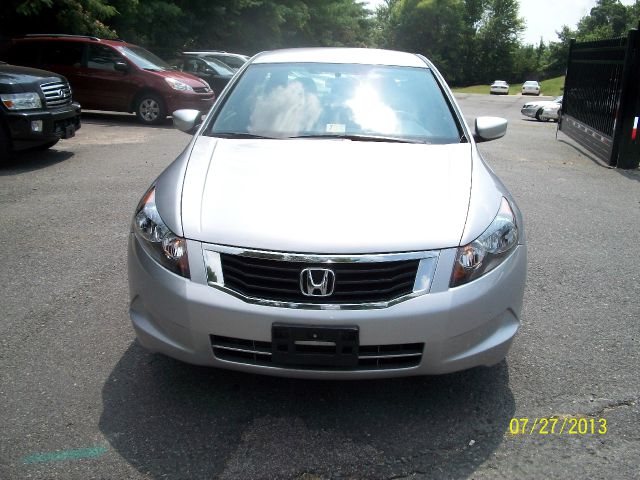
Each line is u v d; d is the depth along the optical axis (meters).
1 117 7.28
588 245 5.18
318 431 2.56
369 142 3.32
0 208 5.78
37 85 7.55
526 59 82.94
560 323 3.63
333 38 40.34
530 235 5.43
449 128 3.56
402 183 2.83
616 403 2.80
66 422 2.58
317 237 2.45
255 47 30.02
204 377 2.96
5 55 12.84
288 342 2.39
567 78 12.93
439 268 2.46
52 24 16.81
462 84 80.12
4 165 7.65
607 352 3.29
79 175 7.27
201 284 2.48
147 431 2.54
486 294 2.51
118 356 3.14
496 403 2.79
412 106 3.71
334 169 2.94
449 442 2.51
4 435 2.48
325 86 3.84
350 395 2.83
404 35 76.50
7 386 2.84
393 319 2.38
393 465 2.36
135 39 21.64
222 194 2.74
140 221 2.78
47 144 8.66
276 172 2.91
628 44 8.66
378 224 2.53
